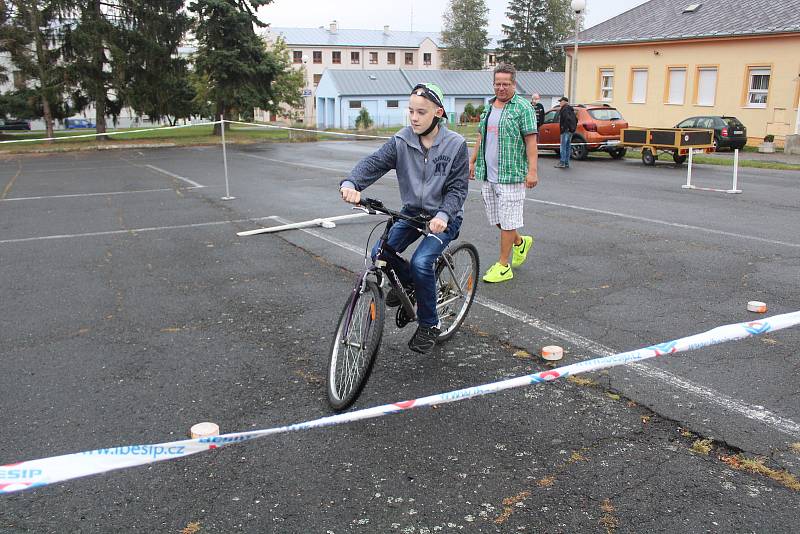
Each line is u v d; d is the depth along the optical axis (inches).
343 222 377.1
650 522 111.0
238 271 275.1
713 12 1133.1
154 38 1314.0
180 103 1422.2
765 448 132.4
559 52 2910.9
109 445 138.4
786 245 305.1
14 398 160.4
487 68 3230.8
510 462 130.3
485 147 247.0
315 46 3031.5
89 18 1239.5
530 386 163.0
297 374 173.5
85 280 264.5
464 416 148.9
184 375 173.3
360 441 139.1
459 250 190.9
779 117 997.2
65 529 112.6
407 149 160.1
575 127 679.1
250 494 121.5
